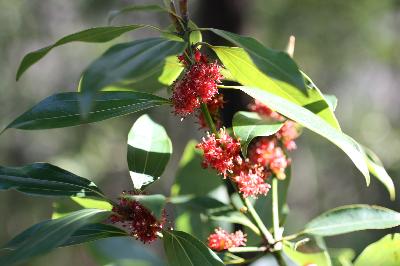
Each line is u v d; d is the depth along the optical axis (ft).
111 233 1.86
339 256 1.98
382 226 1.94
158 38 1.61
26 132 8.61
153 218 1.79
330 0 7.70
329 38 8.08
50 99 1.85
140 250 1.89
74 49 8.87
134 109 1.86
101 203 2.03
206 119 1.88
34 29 8.43
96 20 8.01
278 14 7.79
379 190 9.70
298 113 1.76
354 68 9.00
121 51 1.54
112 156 8.67
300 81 1.58
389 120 9.97
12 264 1.57
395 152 9.43
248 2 4.86
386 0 7.79
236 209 2.12
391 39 8.17
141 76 1.52
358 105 9.80
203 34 4.15
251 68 1.82
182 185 2.23
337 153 10.05
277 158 1.98
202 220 2.16
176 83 1.87
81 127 8.41
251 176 1.89
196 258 1.80
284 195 2.16
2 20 8.30
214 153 1.85
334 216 1.97
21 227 8.48
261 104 1.98
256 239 2.16
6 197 8.45
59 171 1.86
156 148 1.94
